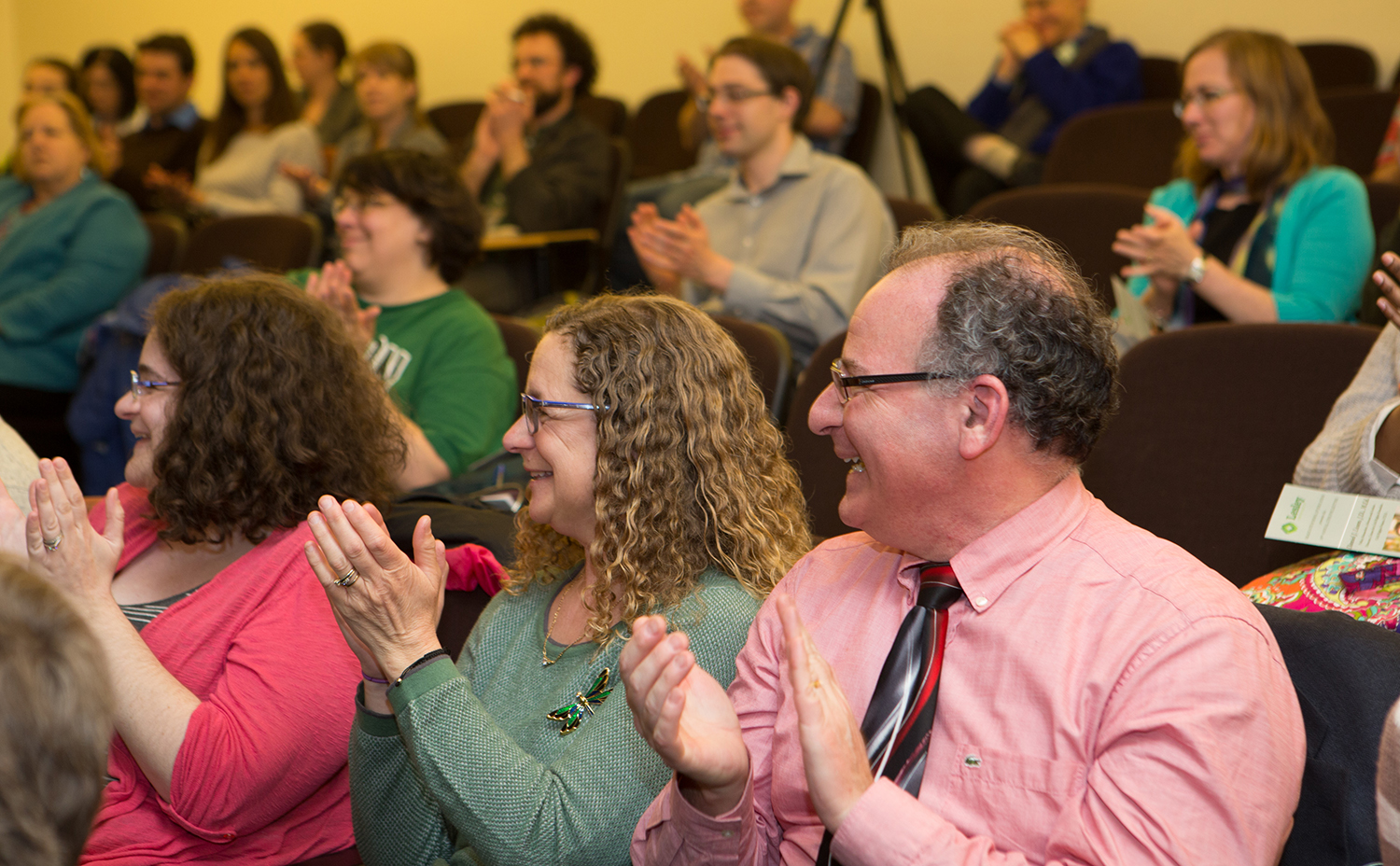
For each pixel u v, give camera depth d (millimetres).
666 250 2721
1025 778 957
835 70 4195
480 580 1564
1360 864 971
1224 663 919
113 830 1355
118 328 2932
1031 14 4066
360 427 1549
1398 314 1365
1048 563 1026
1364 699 997
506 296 3574
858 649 1101
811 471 1962
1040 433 1010
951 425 1012
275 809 1360
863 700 1076
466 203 2488
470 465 2281
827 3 4855
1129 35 4289
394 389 2369
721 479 1271
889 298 1045
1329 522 1325
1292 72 2395
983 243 1069
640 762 1156
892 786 931
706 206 3186
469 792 1120
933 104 4043
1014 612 1016
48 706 647
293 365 1492
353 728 1263
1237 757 893
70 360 3768
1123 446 1785
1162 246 2166
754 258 3021
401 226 2428
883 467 1041
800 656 930
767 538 1291
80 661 673
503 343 2500
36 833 641
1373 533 1292
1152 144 3381
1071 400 1006
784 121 3035
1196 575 984
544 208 3734
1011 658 997
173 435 1467
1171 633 939
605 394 1255
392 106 4781
